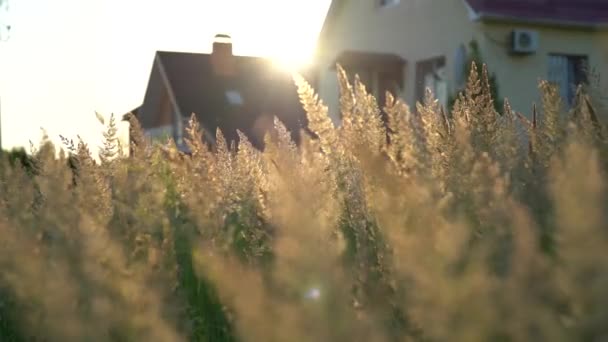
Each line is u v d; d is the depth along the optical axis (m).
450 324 1.52
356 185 2.75
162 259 2.90
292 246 1.63
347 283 1.71
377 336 1.65
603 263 1.27
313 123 3.12
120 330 2.29
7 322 3.17
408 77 37.44
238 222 3.76
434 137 2.97
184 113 53.97
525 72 32.38
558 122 3.36
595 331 1.28
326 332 1.57
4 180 3.72
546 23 32.22
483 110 3.63
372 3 40.34
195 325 3.06
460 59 31.89
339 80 3.26
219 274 2.39
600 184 1.35
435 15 35.41
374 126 3.10
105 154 3.76
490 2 31.86
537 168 3.11
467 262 1.57
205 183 3.73
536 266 1.46
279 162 2.38
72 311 2.37
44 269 2.55
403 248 1.77
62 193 3.09
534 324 1.41
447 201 2.13
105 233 2.69
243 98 55.25
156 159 4.04
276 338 1.59
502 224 1.99
